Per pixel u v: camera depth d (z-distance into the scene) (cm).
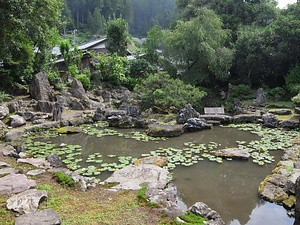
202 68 1752
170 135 902
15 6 880
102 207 371
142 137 888
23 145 725
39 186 425
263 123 1054
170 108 1210
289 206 442
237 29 2014
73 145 791
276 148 760
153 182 489
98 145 804
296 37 1595
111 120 1038
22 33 1059
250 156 698
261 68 1734
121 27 2120
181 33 1719
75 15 4619
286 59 1653
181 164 647
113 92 1599
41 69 1535
